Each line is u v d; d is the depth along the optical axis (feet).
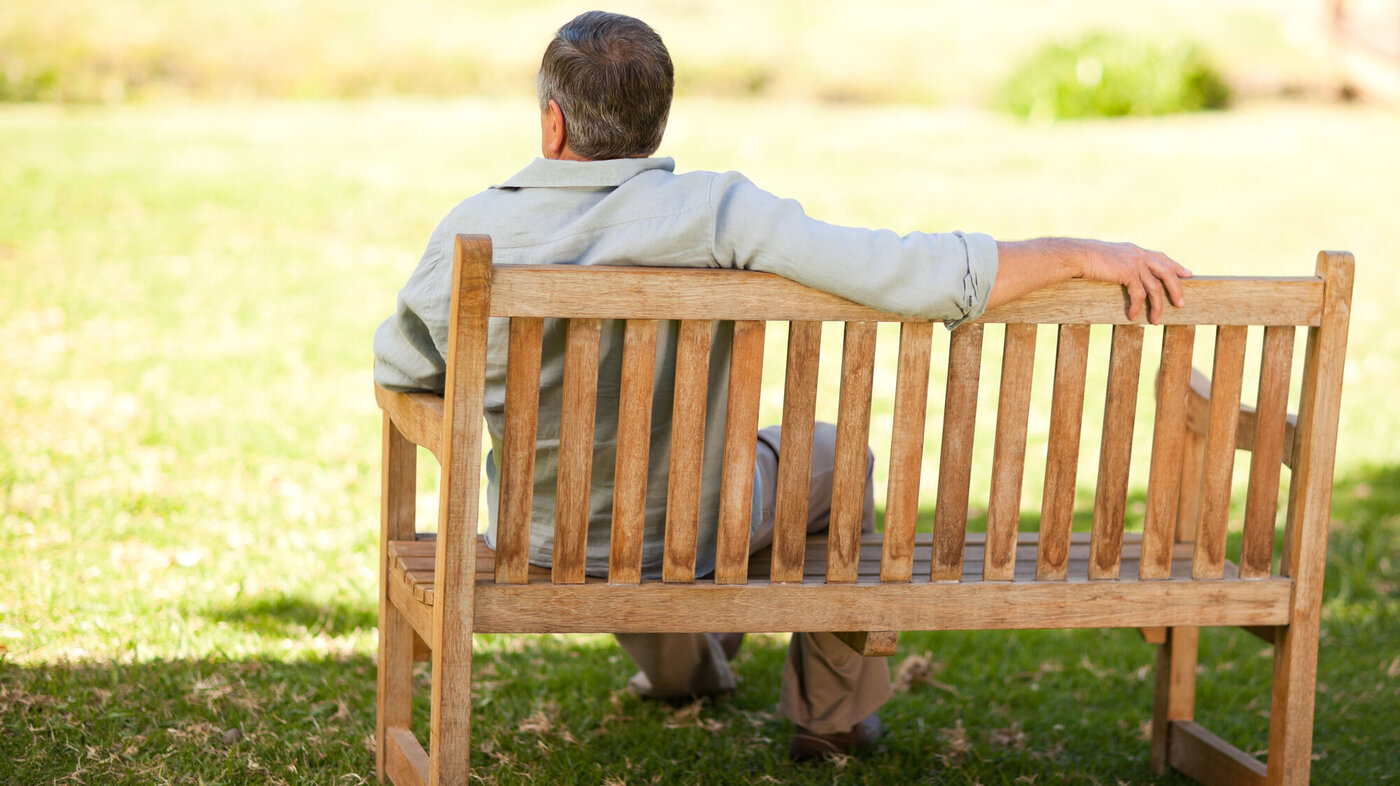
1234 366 17.80
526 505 16.33
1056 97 118.32
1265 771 20.30
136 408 39.99
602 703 24.16
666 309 16.02
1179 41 124.57
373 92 123.44
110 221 65.92
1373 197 83.56
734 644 25.20
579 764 21.63
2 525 29.71
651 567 18.02
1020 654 27.55
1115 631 29.04
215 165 81.51
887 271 16.03
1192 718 22.44
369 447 38.42
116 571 27.84
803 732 22.15
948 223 75.25
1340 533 34.32
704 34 138.51
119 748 20.67
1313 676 18.67
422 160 87.66
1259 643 28.63
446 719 16.37
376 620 26.86
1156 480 17.97
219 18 132.16
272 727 21.90
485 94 125.08
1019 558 19.65
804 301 16.42
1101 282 17.12
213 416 39.99
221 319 51.62
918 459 17.26
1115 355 17.43
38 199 68.33
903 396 17.04
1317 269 17.81
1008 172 90.94
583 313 15.78
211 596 27.12
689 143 96.84
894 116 117.80
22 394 40.22
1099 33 125.39
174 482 33.96
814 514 20.84
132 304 52.47
